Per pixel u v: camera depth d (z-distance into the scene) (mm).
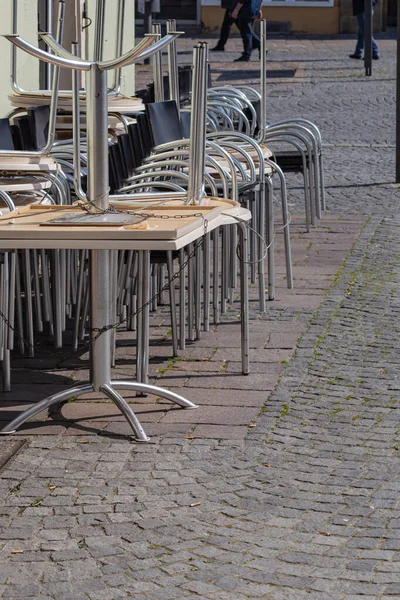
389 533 4176
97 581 3855
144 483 4648
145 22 22750
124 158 7098
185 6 31703
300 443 5074
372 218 10297
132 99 7707
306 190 9531
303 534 4184
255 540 4141
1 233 4773
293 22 31734
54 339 6688
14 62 7707
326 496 4508
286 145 14242
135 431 5145
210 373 6070
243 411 5480
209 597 3742
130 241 4723
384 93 19438
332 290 7828
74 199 6957
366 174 12586
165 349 6512
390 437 5129
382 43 28766
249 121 10109
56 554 4055
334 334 6773
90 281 5320
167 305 7531
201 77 5352
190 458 4906
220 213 5465
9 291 5734
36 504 4461
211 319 7160
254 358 6324
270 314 7238
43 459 4906
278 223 10055
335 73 22375
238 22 24672
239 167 7109
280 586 3807
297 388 5812
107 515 4363
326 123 16250
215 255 6938
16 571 3936
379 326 6941
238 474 4738
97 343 5332
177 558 4012
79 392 5367
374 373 6039
